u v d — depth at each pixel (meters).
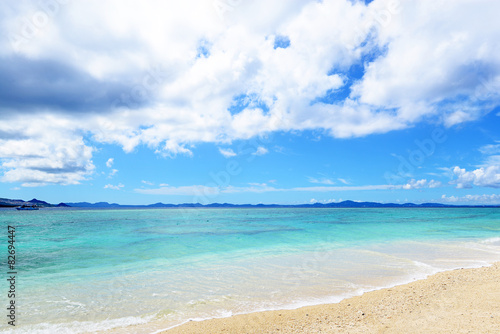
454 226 36.53
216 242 22.36
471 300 8.23
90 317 8.06
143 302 9.16
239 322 7.65
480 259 15.06
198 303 9.05
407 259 15.16
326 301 9.12
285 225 39.72
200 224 41.88
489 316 6.84
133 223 44.44
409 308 7.98
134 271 13.08
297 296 9.60
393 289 10.03
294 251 18.02
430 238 24.09
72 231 30.98
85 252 18.05
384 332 6.45
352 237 25.28
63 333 7.15
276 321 7.65
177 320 7.85
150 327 7.45
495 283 9.91
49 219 56.12
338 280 11.38
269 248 19.39
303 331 6.94
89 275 12.45
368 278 11.62
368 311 8.05
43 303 9.10
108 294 9.88
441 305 8.01
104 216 70.12
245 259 15.62
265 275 12.21
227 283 11.08
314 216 68.88
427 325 6.62
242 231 30.92
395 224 40.00
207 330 7.21
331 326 7.13
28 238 25.20
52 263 14.95
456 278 10.99
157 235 27.28
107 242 22.48
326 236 25.95
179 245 20.89
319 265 13.92
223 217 65.25
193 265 14.22
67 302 9.17
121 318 8.00
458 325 6.45
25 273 12.84
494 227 34.47
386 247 19.22
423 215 72.56
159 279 11.73
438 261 14.62
